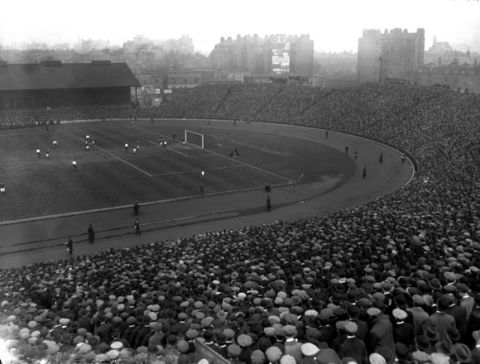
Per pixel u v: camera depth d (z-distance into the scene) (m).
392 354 10.95
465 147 69.44
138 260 32.56
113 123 129.62
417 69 131.50
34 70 141.25
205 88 148.25
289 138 104.06
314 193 63.41
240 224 51.75
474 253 22.66
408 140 87.75
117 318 16.16
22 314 18.73
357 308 13.05
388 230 32.88
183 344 12.34
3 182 67.81
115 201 59.72
